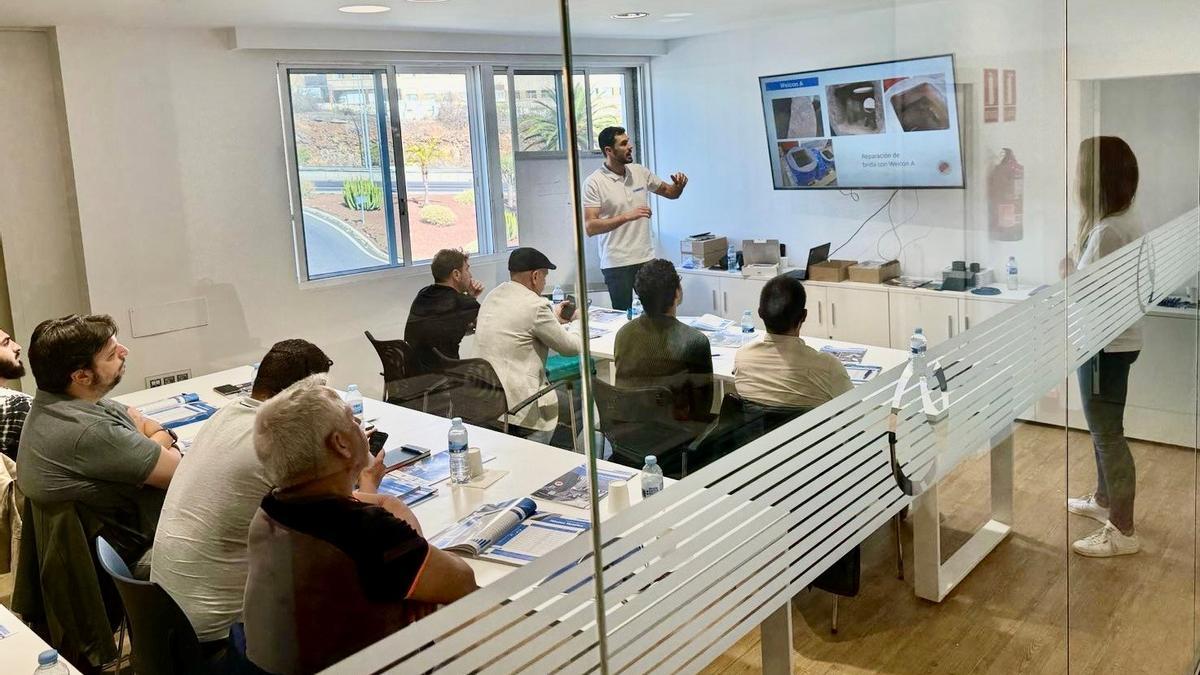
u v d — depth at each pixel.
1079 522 2.22
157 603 0.77
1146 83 2.44
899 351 1.65
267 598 0.79
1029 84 2.01
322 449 0.80
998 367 1.96
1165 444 2.57
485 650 0.93
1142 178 2.50
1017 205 1.99
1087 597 2.24
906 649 1.70
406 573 0.85
